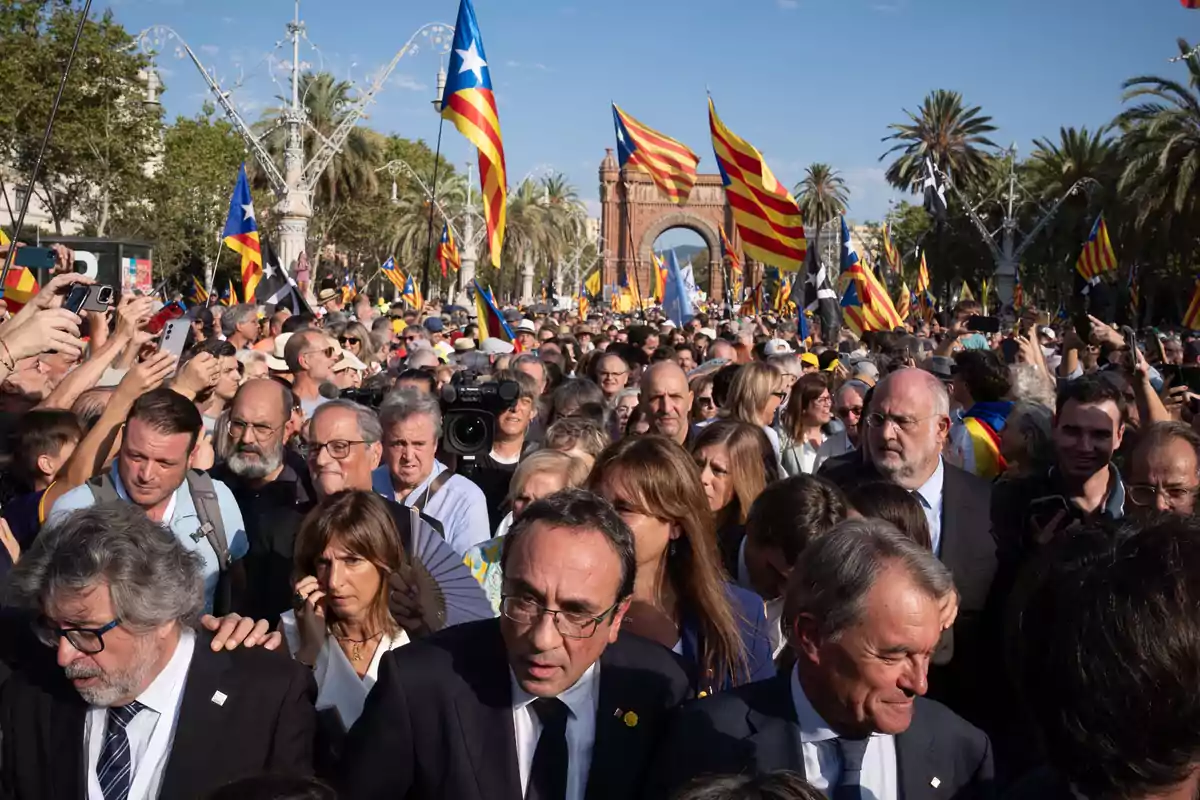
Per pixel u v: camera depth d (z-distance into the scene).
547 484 4.51
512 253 61.94
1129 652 1.70
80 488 4.39
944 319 32.38
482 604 4.15
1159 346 10.77
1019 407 5.52
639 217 91.81
